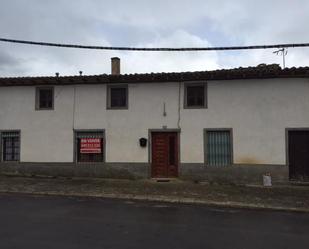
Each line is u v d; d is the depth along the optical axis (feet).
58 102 62.13
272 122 55.88
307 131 55.01
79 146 61.52
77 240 24.13
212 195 45.39
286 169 55.06
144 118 59.36
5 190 47.65
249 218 33.37
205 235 26.27
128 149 59.62
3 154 63.67
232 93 57.11
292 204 40.73
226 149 57.16
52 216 32.09
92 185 52.19
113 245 23.09
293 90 55.47
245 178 56.03
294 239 25.63
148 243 23.75
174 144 58.85
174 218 32.37
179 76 57.26
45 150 62.08
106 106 60.54
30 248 22.11
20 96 63.26
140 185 52.34
